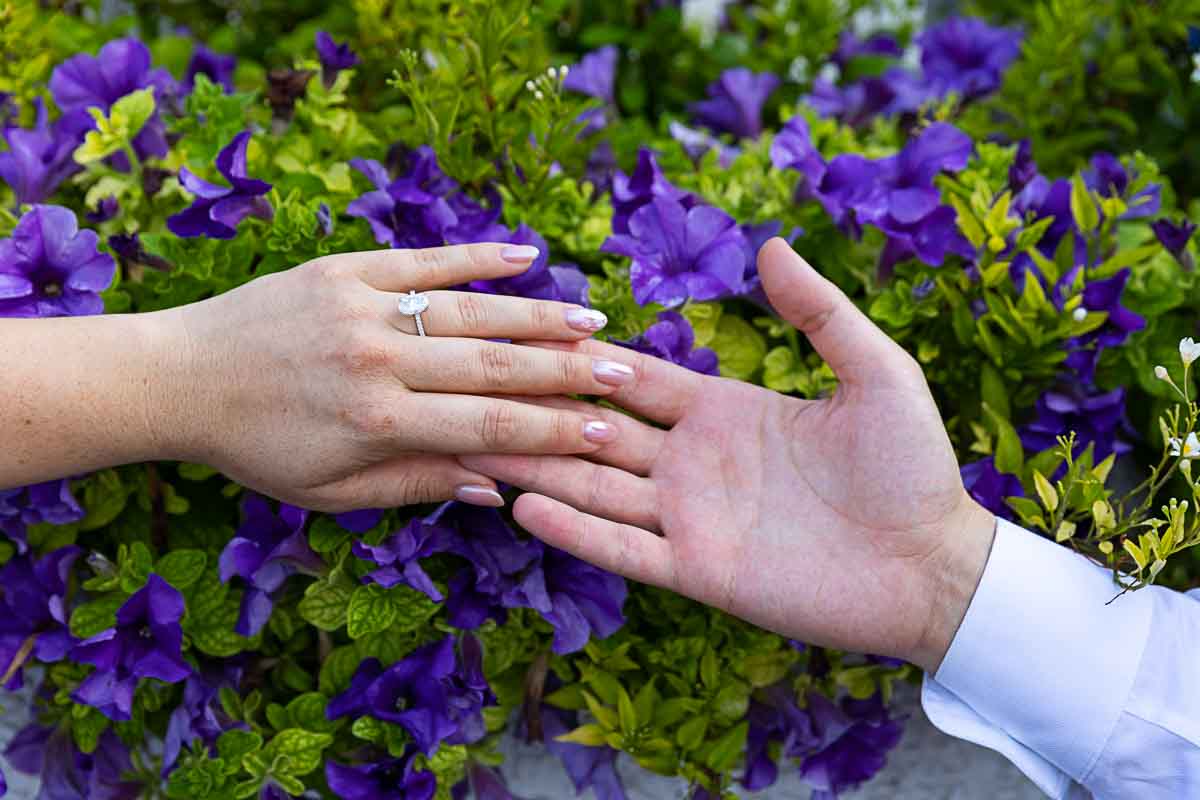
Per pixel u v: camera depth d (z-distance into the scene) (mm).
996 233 896
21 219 866
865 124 1125
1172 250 946
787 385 907
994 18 1228
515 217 934
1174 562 938
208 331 832
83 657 852
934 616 843
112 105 937
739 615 853
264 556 860
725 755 890
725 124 1127
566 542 837
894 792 953
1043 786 857
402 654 877
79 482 888
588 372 831
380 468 839
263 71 1087
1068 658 834
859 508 840
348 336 817
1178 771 833
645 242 890
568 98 1078
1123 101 1130
